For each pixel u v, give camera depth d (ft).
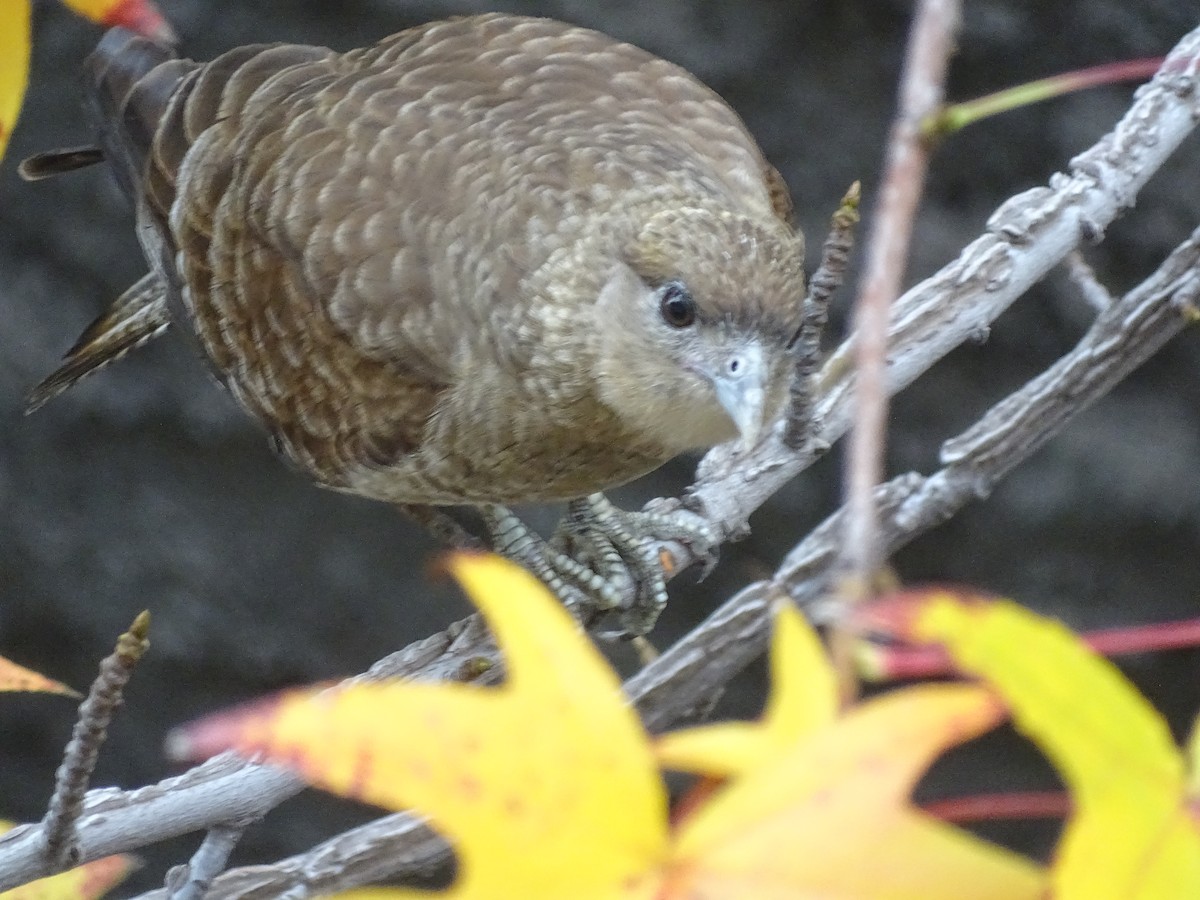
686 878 10.19
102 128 16.14
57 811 15.35
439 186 15.85
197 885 15.52
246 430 17.10
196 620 17.21
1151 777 10.34
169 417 17.10
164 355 17.08
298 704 10.31
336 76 15.98
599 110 15.85
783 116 17.01
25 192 17.04
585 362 15.78
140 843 15.51
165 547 17.12
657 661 15.58
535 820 10.35
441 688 10.57
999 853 10.36
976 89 17.01
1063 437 16.99
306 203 15.89
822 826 10.23
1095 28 16.94
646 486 17.06
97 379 17.06
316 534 17.31
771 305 15.72
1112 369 15.67
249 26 16.99
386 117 15.90
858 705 10.52
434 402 15.88
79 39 17.03
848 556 10.96
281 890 15.62
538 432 15.84
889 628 10.48
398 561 17.38
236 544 17.21
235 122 15.99
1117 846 10.19
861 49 16.98
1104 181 15.81
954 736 10.34
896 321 15.79
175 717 17.46
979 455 15.67
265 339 15.96
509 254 15.80
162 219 16.05
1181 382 16.99
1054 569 17.04
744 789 10.44
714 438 15.80
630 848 10.30
